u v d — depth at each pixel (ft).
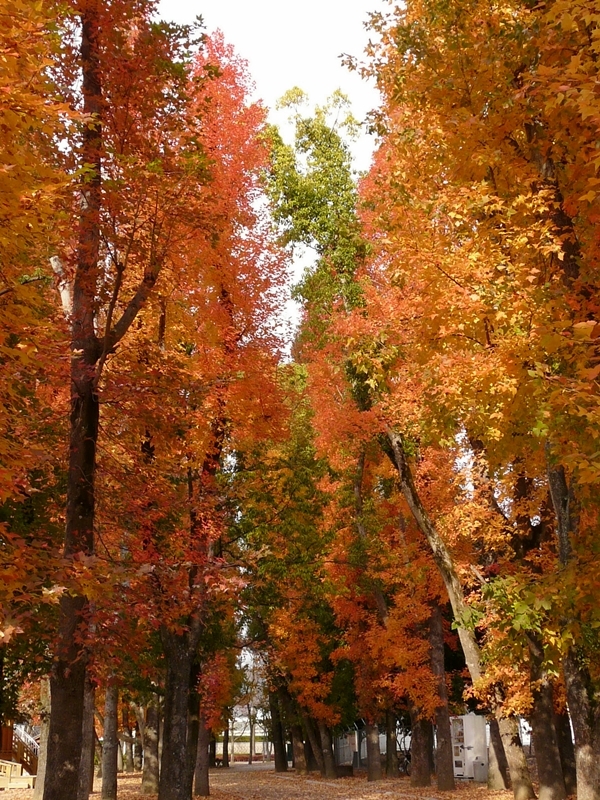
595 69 20.54
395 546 78.89
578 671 28.89
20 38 20.21
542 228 25.16
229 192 47.80
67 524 31.01
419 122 32.12
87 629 28.60
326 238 60.08
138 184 29.78
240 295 48.32
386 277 49.70
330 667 109.70
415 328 32.89
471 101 27.84
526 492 48.80
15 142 24.12
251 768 182.19
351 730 134.10
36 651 44.19
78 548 28.91
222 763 217.97
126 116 31.07
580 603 24.21
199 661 58.39
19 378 31.83
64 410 35.45
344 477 83.25
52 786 27.96
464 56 27.30
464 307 25.93
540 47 24.27
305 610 89.45
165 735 49.42
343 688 106.22
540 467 38.47
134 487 35.99
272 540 68.64
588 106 17.67
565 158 26.66
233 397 47.14
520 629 27.43
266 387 48.65
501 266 26.43
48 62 20.61
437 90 28.25
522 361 24.43
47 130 21.70
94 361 33.14
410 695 76.18
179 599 35.06
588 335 17.67
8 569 22.62
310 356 65.10
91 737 49.01
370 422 53.78
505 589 27.63
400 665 76.02
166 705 49.88
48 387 38.73
